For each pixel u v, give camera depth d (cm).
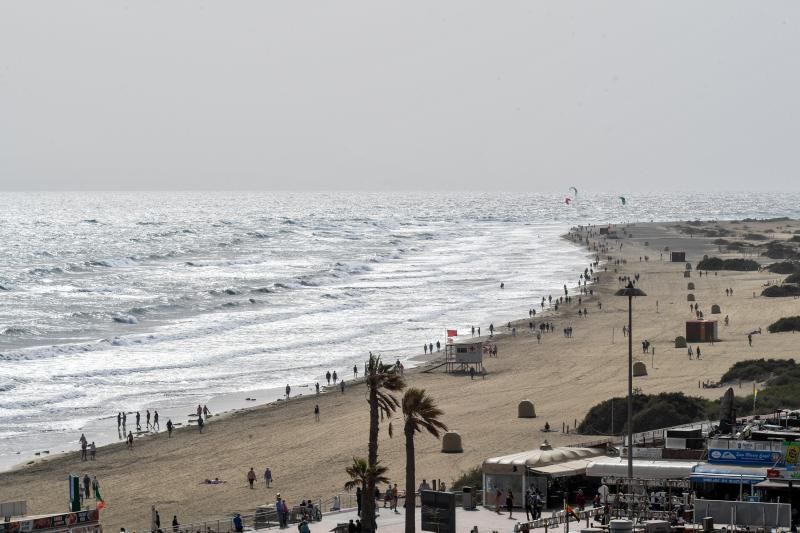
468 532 6481
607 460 7100
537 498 6962
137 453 11338
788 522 5522
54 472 10588
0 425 12769
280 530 7138
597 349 17162
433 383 14900
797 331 17975
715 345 16950
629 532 5391
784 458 6397
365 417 12650
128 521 8612
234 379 15638
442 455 10262
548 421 11769
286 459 10781
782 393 11281
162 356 17550
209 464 10738
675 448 7175
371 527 6494
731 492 6191
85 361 17050
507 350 17538
